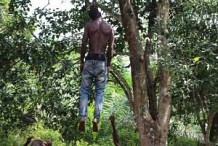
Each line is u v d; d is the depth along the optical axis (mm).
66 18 10828
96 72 5598
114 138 6055
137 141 17891
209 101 8500
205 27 7953
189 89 8203
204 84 7812
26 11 10797
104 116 18250
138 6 10531
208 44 7660
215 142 10484
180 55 7699
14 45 10305
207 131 9703
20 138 15930
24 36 10688
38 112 10695
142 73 8070
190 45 7715
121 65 11875
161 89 8461
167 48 7648
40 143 4973
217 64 7484
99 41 5664
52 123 10836
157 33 8164
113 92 18859
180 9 9320
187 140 16062
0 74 10406
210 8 7895
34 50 10266
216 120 10539
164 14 8477
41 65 10297
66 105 10711
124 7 7969
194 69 7566
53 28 10719
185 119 10219
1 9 12898
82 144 16516
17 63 10820
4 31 10844
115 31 10844
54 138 16297
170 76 8102
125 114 18453
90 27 5695
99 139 17703
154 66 9734
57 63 10438
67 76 10812
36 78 10555
